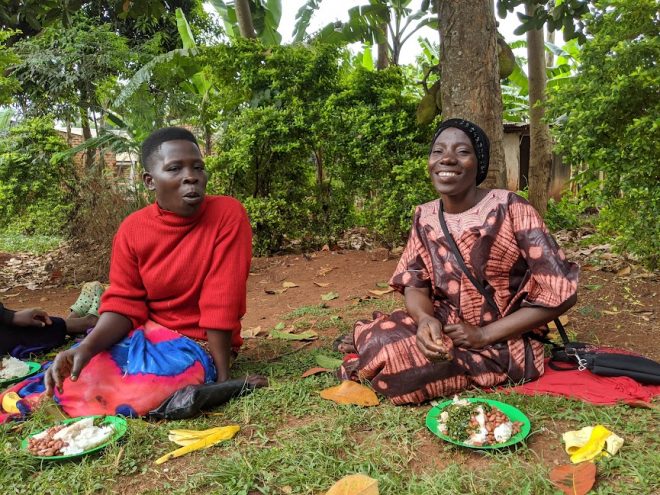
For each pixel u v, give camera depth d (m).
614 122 4.32
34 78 11.58
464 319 2.78
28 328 3.62
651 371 2.62
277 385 2.86
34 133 11.75
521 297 2.71
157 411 2.59
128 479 2.13
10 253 9.72
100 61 10.70
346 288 5.20
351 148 6.29
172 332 2.86
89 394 2.63
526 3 5.59
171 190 2.72
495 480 1.93
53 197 11.50
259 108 6.63
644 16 4.21
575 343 2.87
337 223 6.99
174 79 9.70
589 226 7.85
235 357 3.29
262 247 6.97
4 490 2.06
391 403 2.69
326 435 2.32
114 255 2.91
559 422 2.37
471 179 2.72
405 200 6.04
